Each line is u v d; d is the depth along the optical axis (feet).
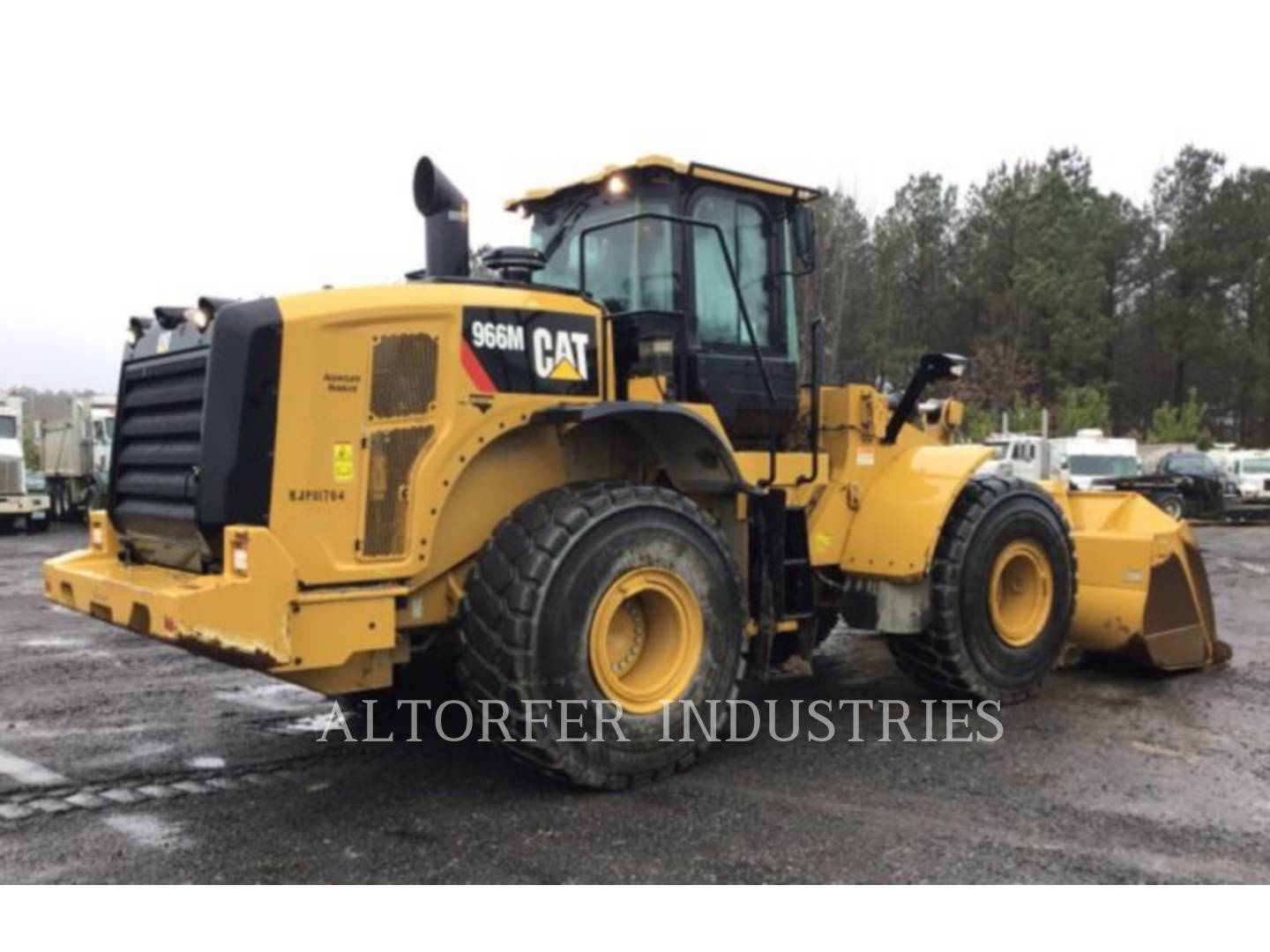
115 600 13.52
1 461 70.13
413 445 13.70
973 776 14.97
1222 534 62.54
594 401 15.52
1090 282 141.18
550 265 18.54
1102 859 11.98
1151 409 157.58
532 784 14.61
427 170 16.35
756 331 18.17
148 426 14.97
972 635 18.57
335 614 12.98
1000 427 115.75
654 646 15.03
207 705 19.54
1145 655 20.93
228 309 12.96
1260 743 16.61
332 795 14.28
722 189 17.70
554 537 13.71
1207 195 148.97
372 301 13.51
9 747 16.74
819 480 18.44
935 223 155.94
